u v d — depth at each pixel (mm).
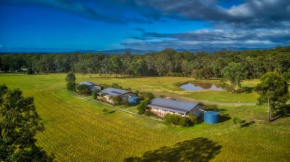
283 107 40656
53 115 39781
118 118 37656
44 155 15680
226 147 25203
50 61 148375
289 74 71250
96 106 46531
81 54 174250
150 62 125375
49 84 84312
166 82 88125
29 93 62781
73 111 42562
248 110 41281
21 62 156875
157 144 26656
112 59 109562
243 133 29312
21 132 14047
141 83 85188
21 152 13102
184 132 30688
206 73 95438
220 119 36094
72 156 23812
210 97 55812
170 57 141500
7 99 13625
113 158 23328
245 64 95812
